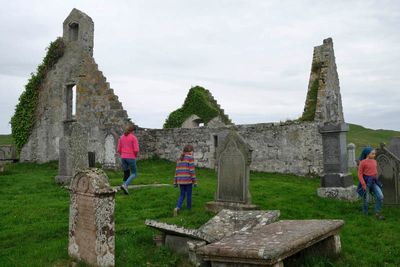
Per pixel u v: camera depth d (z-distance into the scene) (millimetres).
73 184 7219
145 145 24734
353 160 25172
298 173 20062
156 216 9867
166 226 7766
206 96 29453
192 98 28828
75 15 26656
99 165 24078
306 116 20734
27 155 27438
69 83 26359
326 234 7172
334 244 7578
